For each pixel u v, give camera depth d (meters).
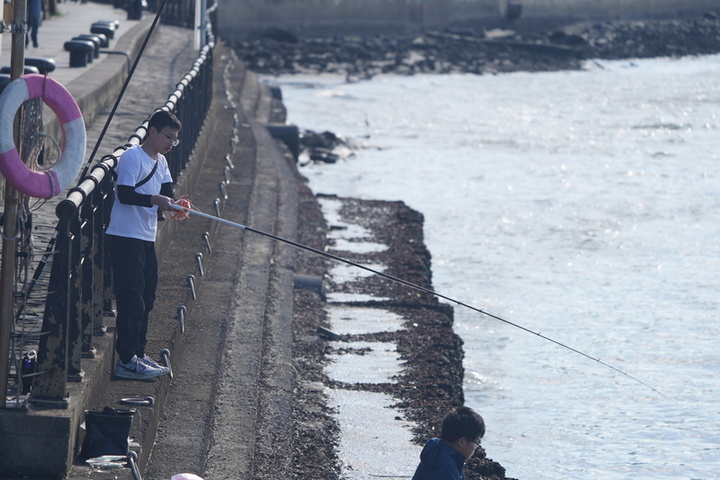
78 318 21.55
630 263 66.31
